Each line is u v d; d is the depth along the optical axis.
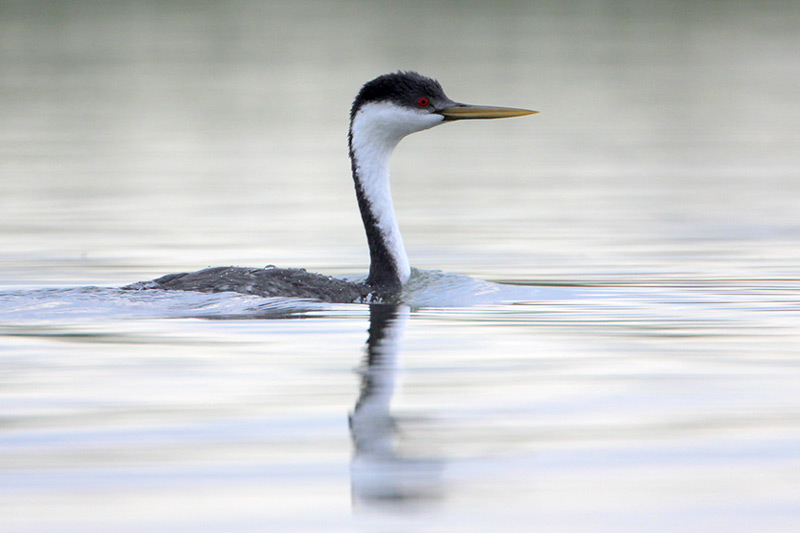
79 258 16.88
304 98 42.28
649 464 7.44
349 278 15.26
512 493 6.96
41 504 6.78
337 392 9.10
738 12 76.94
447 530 6.44
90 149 30.97
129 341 10.89
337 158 29.56
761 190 23.77
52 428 8.15
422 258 17.12
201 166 28.17
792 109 38.81
